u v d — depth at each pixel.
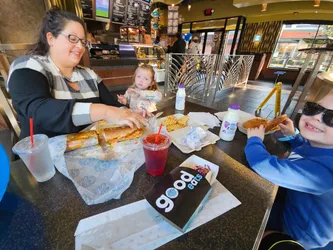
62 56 0.83
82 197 0.46
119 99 1.28
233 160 0.67
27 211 0.42
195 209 0.41
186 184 0.46
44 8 1.54
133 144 0.67
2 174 0.43
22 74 0.70
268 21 6.35
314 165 0.53
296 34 6.25
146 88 1.44
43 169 0.51
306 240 0.66
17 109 0.73
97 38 3.14
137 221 0.40
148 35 3.73
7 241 0.35
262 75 7.20
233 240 0.38
